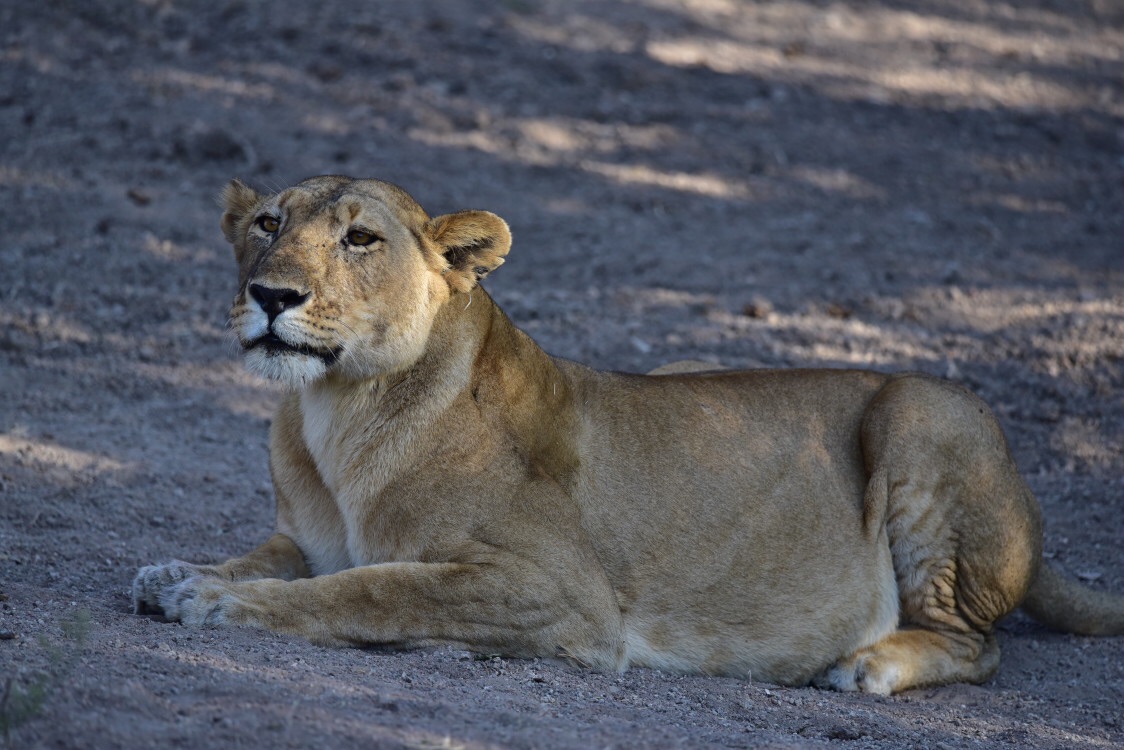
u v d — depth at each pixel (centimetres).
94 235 1606
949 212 1908
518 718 667
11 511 1038
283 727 600
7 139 1780
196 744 573
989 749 760
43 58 1995
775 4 2548
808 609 909
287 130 1894
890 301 1628
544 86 2127
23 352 1363
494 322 874
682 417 914
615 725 683
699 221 1822
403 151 1886
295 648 754
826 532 922
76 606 812
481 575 805
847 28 2483
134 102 1912
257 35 2144
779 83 2242
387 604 796
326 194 847
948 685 946
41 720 577
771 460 920
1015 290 1678
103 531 1032
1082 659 1009
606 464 886
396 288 830
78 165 1748
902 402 953
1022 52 2466
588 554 842
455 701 690
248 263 865
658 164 1964
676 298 1605
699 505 892
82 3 2138
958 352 1518
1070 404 1419
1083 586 1045
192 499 1121
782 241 1783
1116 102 2308
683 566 884
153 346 1414
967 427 953
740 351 1481
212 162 1794
